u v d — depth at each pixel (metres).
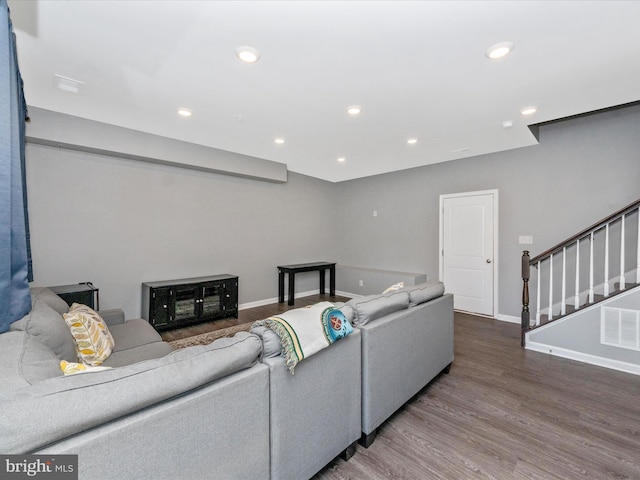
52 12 1.55
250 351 1.25
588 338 2.94
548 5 1.50
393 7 1.50
